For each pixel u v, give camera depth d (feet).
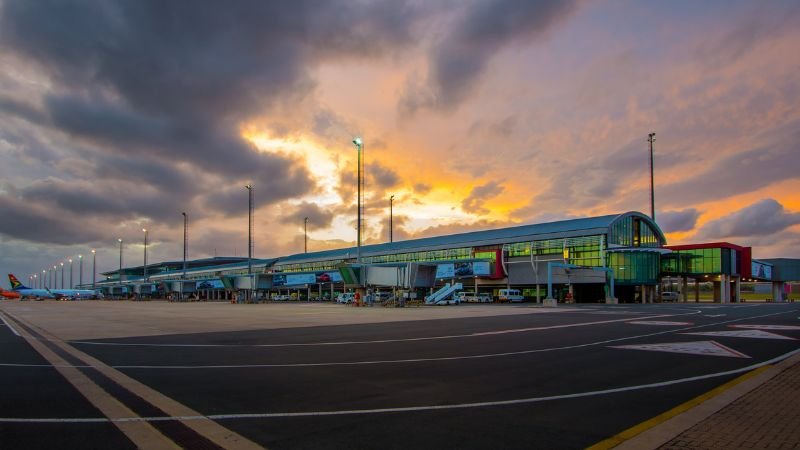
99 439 22.67
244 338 68.39
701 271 248.32
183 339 67.46
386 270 193.88
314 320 107.55
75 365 44.62
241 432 23.66
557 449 20.85
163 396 31.45
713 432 22.85
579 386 34.06
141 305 252.42
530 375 38.29
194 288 382.63
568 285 253.65
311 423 25.16
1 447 21.50
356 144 206.28
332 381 36.14
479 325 90.07
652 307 176.04
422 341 63.10
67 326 94.12
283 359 47.65
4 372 40.86
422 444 21.67
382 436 22.89
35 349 57.26
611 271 222.48
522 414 26.66
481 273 246.27
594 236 238.68
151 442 22.22
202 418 26.17
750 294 393.91
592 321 99.45
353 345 59.11
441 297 219.61
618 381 35.81
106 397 31.22
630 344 58.59
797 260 296.51
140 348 57.36
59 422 25.50
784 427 23.58
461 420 25.52
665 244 280.10
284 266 417.28
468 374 38.81
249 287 297.33
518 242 264.52
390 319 109.91
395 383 35.32
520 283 260.83
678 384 34.63
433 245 304.71
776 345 57.16
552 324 91.56
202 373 39.86
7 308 203.41
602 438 22.33
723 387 33.42
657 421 24.99
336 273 284.00
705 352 51.26
